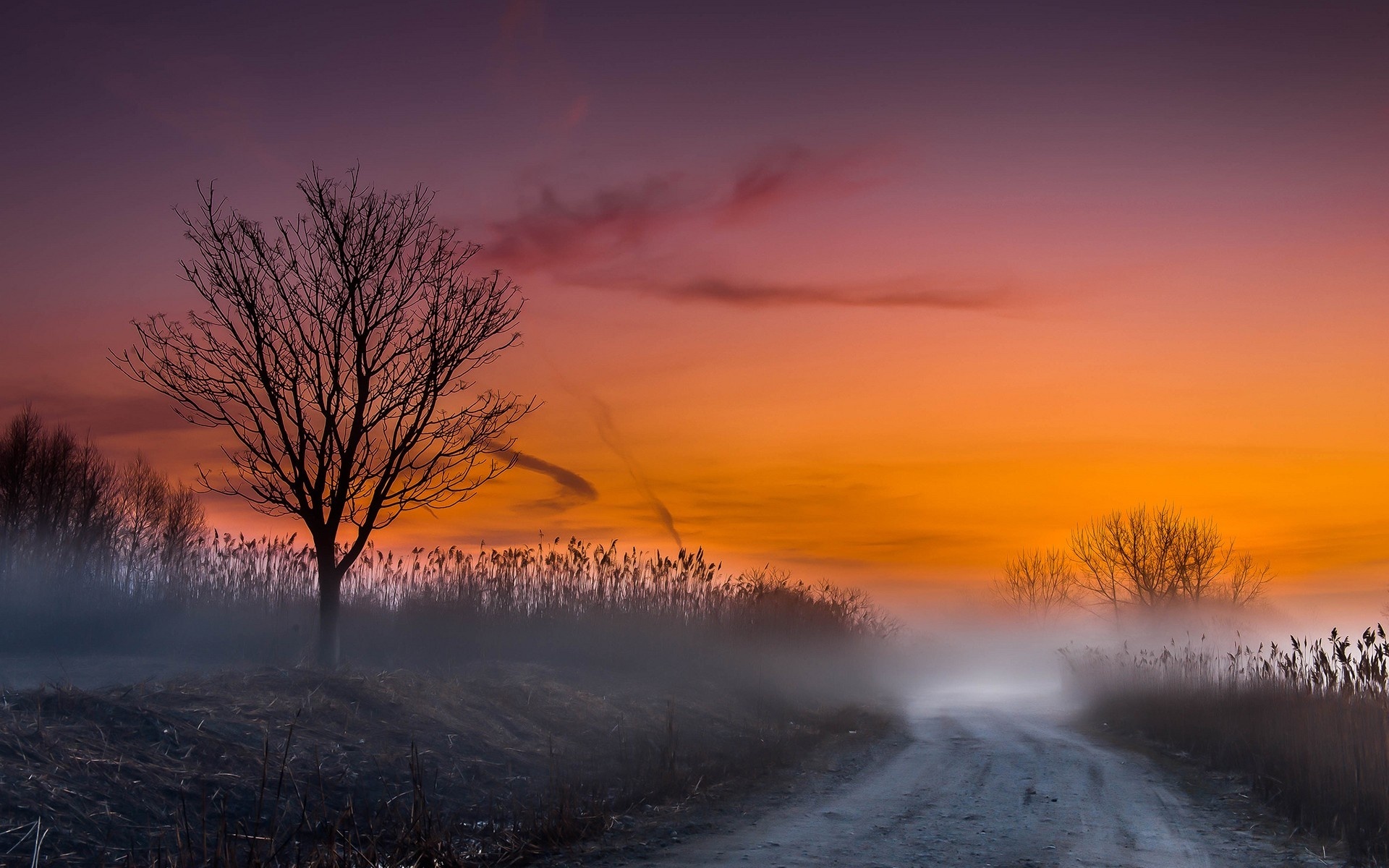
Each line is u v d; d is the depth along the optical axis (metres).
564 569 18.05
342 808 7.58
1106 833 8.81
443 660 14.43
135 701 8.30
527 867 7.26
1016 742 16.42
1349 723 10.21
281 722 8.75
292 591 15.98
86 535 17.06
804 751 14.20
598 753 10.99
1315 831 8.95
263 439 12.28
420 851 6.95
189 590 15.71
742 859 7.59
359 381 12.61
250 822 6.96
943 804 10.34
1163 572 40.97
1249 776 11.85
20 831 5.86
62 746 6.94
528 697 12.15
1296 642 12.60
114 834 6.22
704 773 11.13
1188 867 7.59
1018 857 7.75
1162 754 14.70
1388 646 10.68
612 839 8.22
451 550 17.19
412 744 7.80
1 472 18.56
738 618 20.30
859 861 7.56
